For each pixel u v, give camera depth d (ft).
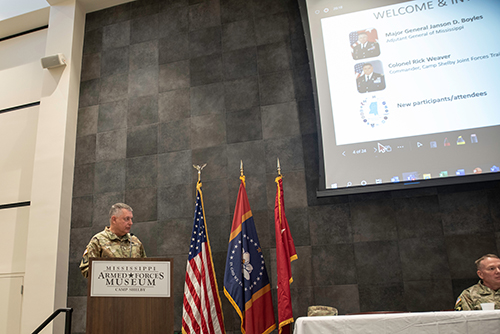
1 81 17.47
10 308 14.37
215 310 11.50
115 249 10.51
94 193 15.02
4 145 16.48
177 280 13.44
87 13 17.58
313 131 13.69
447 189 12.16
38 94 16.79
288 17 15.10
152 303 7.72
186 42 15.92
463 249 11.63
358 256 12.28
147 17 16.74
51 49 16.55
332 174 12.57
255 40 15.17
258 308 11.25
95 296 7.65
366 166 12.39
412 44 12.91
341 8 13.83
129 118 15.58
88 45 17.06
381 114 12.63
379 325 5.37
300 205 13.12
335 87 13.20
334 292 12.16
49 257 13.92
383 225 12.35
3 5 17.81
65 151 15.16
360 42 13.37
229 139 14.33
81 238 14.60
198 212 12.34
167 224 14.06
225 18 15.76
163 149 14.87
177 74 15.61
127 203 14.62
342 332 5.42
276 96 14.35
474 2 12.69
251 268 11.63
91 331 7.47
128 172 14.96
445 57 12.52
